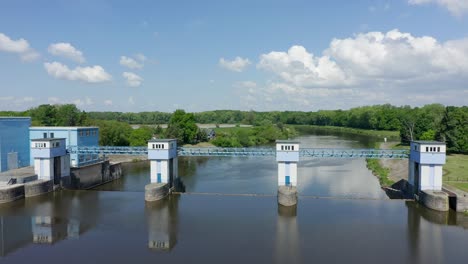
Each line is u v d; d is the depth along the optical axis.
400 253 49.94
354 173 110.44
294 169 75.50
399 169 109.31
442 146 70.00
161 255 49.25
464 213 64.81
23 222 62.72
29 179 79.81
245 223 61.81
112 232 57.97
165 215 66.31
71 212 68.12
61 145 85.94
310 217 64.81
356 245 52.59
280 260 47.69
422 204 70.38
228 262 47.03
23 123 94.31
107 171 104.75
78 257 48.81
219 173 112.12
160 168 80.19
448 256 49.06
